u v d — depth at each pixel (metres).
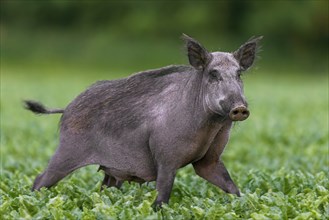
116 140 31.39
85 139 32.22
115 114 31.45
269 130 60.75
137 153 31.08
